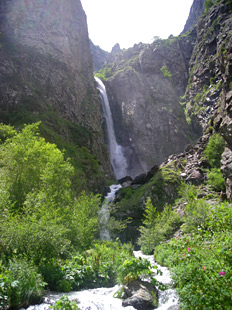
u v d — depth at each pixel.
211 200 22.72
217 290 5.03
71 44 66.69
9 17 56.72
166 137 80.94
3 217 10.62
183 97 92.75
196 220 16.61
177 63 101.44
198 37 95.62
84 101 64.38
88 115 62.84
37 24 59.84
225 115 19.70
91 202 18.97
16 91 45.19
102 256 11.29
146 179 36.47
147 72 97.81
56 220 11.51
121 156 81.12
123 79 92.75
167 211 23.00
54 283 9.13
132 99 88.50
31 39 57.09
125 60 109.50
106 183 49.03
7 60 48.53
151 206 22.69
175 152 78.81
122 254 11.74
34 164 17.83
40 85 51.88
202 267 5.57
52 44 60.38
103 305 7.39
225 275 5.12
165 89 92.44
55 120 46.31
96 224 17.64
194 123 80.62
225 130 18.95
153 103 87.62
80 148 48.69
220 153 29.45
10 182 16.33
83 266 10.10
